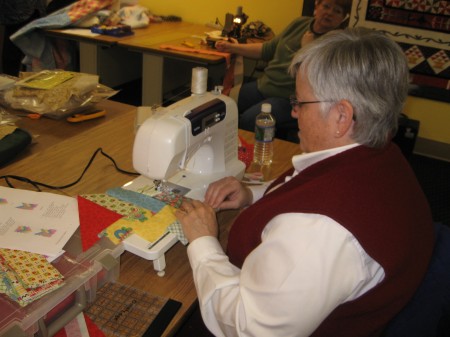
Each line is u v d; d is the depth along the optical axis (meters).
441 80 3.34
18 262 0.90
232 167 1.39
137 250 1.00
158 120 1.08
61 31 3.10
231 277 0.91
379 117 0.84
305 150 0.96
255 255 0.84
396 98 0.84
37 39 3.15
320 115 0.87
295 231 0.78
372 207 0.80
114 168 1.44
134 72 4.09
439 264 0.94
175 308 0.93
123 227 1.06
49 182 1.33
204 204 1.14
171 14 4.01
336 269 0.76
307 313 0.75
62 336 0.84
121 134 1.69
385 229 0.80
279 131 2.62
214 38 3.14
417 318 0.94
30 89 1.76
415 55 3.33
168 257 1.08
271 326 0.77
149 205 1.16
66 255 0.96
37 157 1.47
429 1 3.12
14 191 1.18
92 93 1.85
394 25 3.29
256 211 0.94
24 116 1.77
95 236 1.03
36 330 0.80
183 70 3.42
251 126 2.65
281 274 0.77
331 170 0.86
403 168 0.92
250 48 3.02
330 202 0.79
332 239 0.77
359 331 0.88
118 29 3.11
